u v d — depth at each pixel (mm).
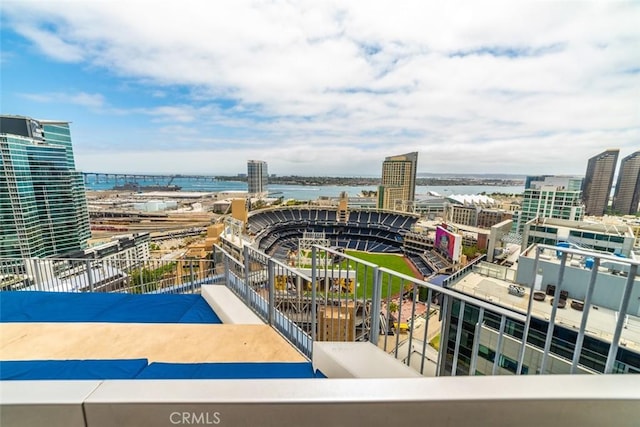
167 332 3393
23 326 3482
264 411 1115
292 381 1198
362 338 2627
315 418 1128
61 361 2561
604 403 1123
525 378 1213
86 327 3479
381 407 1126
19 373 2395
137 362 2613
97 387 1160
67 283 5637
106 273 5930
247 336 3318
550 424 1138
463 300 1878
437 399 1132
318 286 3553
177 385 1171
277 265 3449
